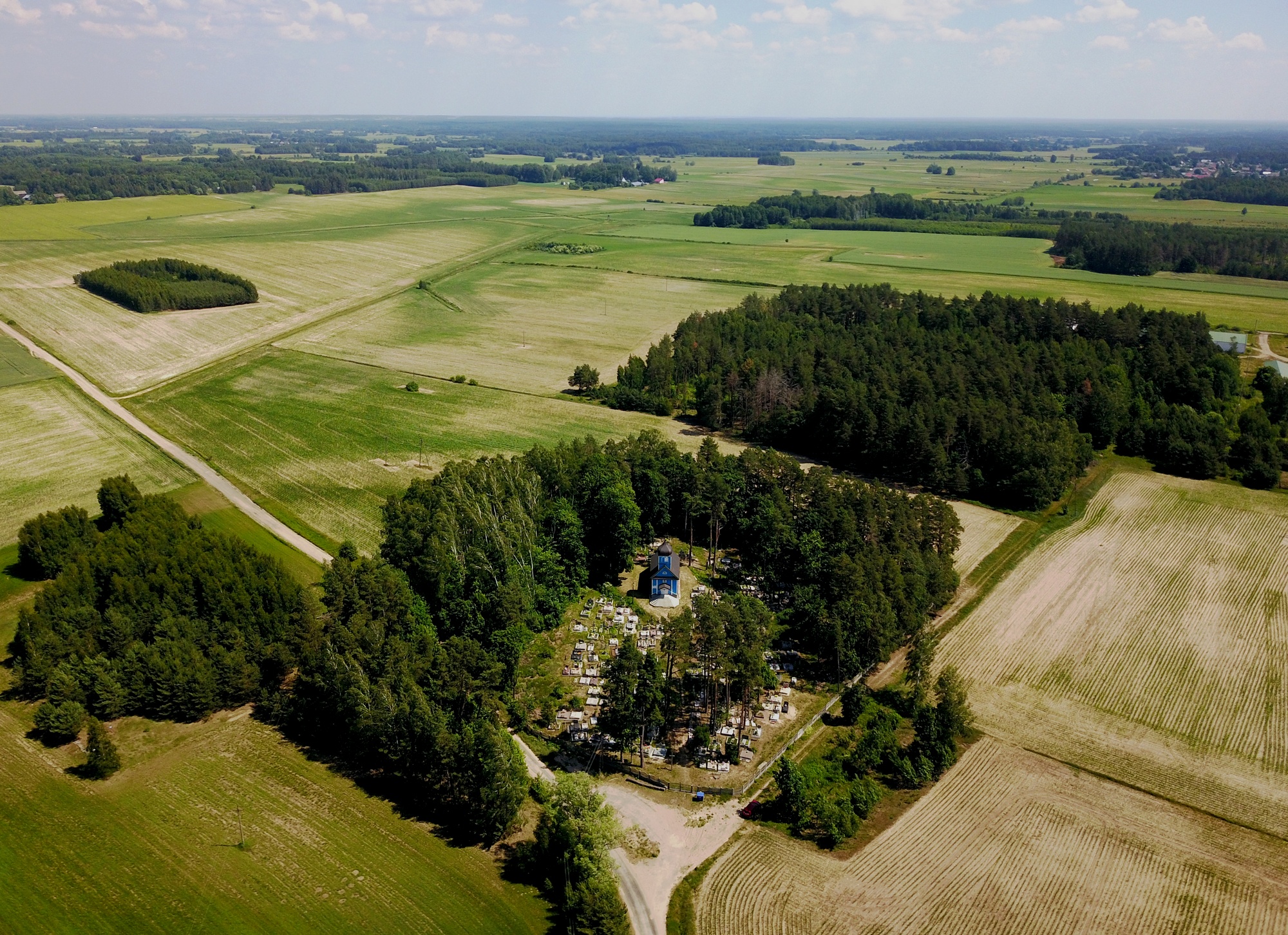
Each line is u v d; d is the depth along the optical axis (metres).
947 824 75.38
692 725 88.75
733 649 85.12
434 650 88.19
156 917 64.25
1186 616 107.19
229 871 68.62
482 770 72.38
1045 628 104.81
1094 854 72.06
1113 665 97.62
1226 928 65.19
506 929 64.50
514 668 92.81
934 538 116.69
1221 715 89.25
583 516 117.50
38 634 90.06
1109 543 126.50
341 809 75.69
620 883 68.88
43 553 110.00
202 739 84.62
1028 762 82.81
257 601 96.25
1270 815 76.56
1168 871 70.44
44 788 77.25
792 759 83.50
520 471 121.75
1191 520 133.88
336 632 87.38
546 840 69.62
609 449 130.38
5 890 66.19
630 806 77.69
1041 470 136.75
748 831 74.81
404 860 70.44
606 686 86.88
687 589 114.50
